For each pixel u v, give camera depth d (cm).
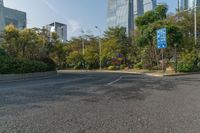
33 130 546
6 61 2308
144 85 1518
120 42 5628
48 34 3725
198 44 3603
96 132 529
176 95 1076
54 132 530
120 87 1408
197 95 1072
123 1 8831
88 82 1762
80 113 716
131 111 741
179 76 2428
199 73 2869
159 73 2830
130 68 5066
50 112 732
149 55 3994
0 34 3241
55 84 1617
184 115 683
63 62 6538
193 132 525
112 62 5525
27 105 845
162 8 3559
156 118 650
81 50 6894
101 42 6294
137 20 3709
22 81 1941
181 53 3381
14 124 598
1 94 1122
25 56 3209
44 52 3428
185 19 4338
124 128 556
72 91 1223
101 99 968
